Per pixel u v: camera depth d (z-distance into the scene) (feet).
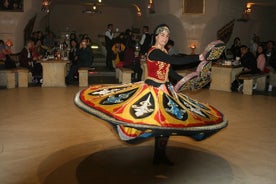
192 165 17.53
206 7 45.75
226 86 37.88
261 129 24.29
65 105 28.96
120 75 42.19
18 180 15.30
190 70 39.55
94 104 14.44
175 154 18.95
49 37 49.67
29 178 15.51
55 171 16.28
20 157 17.89
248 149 20.26
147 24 58.13
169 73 15.99
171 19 48.08
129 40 48.91
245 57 38.99
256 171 17.20
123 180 15.49
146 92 14.88
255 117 27.37
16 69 36.50
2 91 33.94
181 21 46.42
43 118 25.11
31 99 30.81
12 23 45.09
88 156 18.22
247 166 17.78
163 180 15.66
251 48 51.83
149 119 13.48
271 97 35.50
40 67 39.29
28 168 16.56
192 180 15.81
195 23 46.19
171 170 16.79
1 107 27.76
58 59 37.99
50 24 71.26
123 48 46.44
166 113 13.98
